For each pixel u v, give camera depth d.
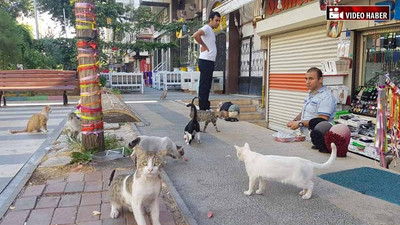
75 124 5.70
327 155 5.12
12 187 3.72
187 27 17.89
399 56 6.05
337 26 6.81
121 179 3.00
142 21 19.61
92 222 2.94
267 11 9.88
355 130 6.10
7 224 2.88
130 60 35.94
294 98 9.20
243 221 3.03
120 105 7.46
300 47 8.75
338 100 6.68
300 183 3.40
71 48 21.05
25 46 17.75
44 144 5.74
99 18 18.55
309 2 7.95
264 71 10.91
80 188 3.69
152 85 22.88
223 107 8.83
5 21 14.39
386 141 4.73
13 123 7.99
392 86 4.68
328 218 3.06
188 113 9.59
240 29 14.02
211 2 15.19
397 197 3.49
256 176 3.52
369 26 6.27
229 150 5.49
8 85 11.64
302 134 6.34
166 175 4.22
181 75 17.98
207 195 3.63
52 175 4.12
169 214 3.13
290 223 2.98
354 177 4.12
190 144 5.88
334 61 6.70
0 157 4.92
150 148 4.57
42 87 11.55
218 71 15.19
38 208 3.20
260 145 5.82
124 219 3.01
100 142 4.86
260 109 11.26
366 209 3.24
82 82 4.72
